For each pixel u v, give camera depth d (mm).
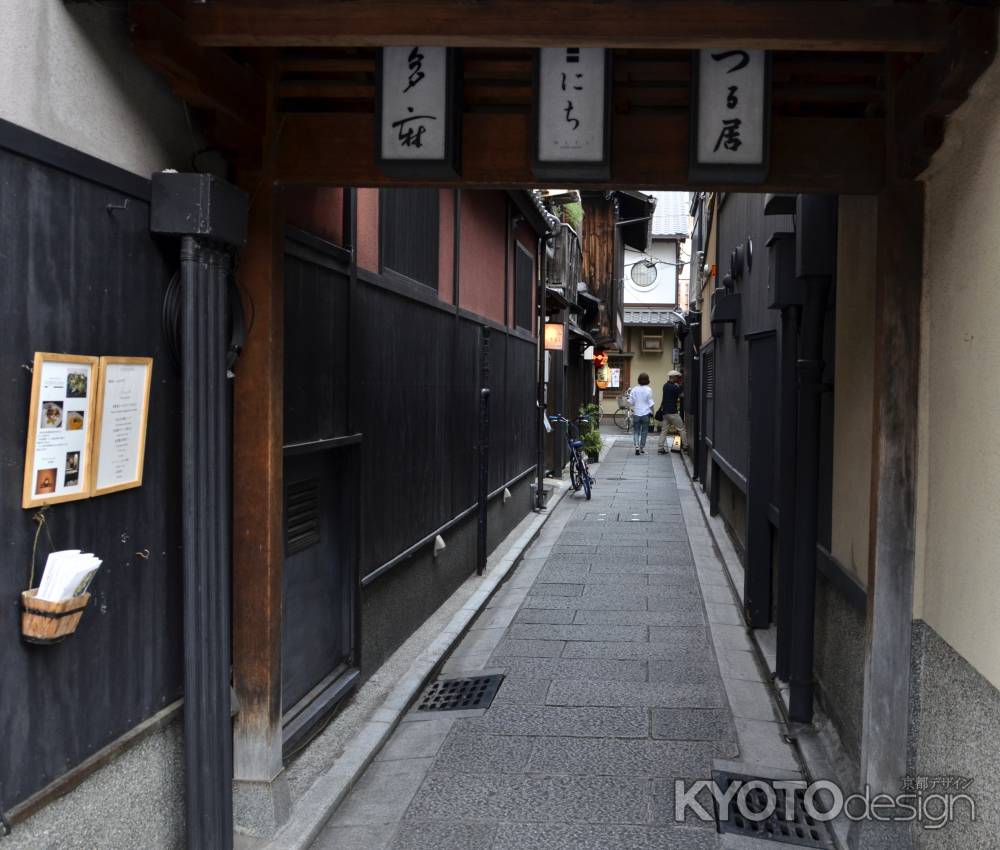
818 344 5328
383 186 4031
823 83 3863
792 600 6008
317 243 5160
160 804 3521
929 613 3648
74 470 2887
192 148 3744
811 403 5398
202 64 3336
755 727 5688
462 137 3861
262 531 4168
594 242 24266
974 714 3082
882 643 3838
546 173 3729
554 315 18312
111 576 3166
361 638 6191
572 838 4285
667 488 18312
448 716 5969
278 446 4254
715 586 9648
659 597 9281
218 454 3590
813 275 5188
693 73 3602
